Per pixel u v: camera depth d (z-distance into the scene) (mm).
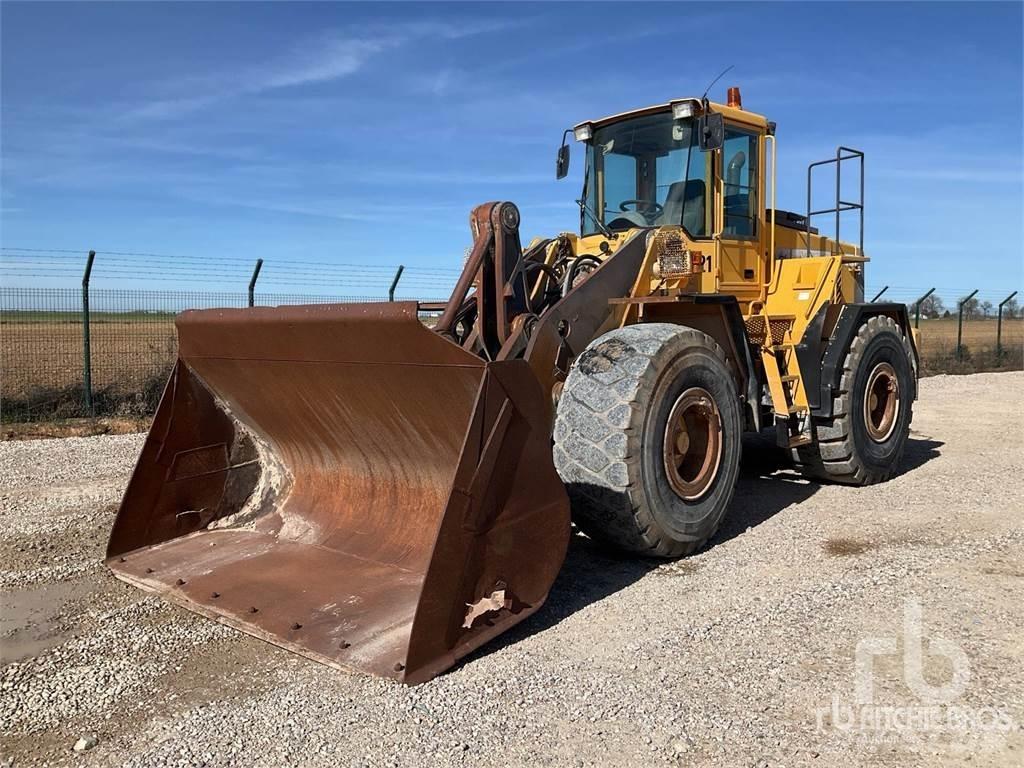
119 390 11438
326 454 4707
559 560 3771
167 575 4316
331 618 3643
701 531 4723
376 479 4527
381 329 3572
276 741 2818
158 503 4754
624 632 3672
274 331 4059
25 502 6254
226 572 4277
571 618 3850
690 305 5188
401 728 2873
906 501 6133
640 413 4293
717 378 4848
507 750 2732
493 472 3424
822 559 4703
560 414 4453
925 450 8352
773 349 6254
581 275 5230
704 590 4199
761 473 7277
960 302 21641
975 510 5820
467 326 4590
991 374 18406
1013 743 2736
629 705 3006
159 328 12922
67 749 2816
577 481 4375
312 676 3307
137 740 2861
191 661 3477
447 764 2660
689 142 5652
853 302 6918
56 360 12688
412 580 3939
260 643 3637
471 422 3322
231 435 5047
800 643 3529
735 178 6102
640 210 5914
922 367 19375
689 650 3473
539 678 3221
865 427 6582
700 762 2648
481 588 3420
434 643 3234
